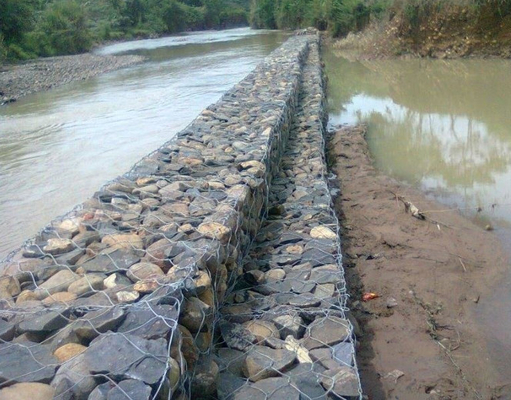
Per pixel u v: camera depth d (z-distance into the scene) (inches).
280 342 101.8
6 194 246.4
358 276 160.7
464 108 388.2
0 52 947.3
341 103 432.5
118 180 160.1
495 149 290.5
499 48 619.2
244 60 773.9
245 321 111.2
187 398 81.0
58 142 343.6
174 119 392.2
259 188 168.2
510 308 143.5
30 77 737.0
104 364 73.0
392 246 178.9
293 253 144.6
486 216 203.8
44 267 106.5
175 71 701.3
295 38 915.4
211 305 101.1
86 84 648.4
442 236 185.6
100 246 115.9
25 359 77.5
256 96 306.3
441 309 143.2
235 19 2144.4
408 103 416.8
